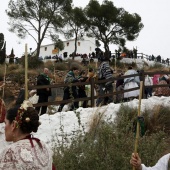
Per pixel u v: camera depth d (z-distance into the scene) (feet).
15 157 9.27
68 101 33.37
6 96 44.47
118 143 18.95
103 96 35.86
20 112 9.93
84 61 113.19
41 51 224.94
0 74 78.69
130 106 32.42
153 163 18.42
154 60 139.33
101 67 38.32
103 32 151.53
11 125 10.10
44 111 33.58
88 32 155.02
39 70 86.84
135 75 38.86
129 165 18.01
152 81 45.47
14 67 92.32
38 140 10.02
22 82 74.28
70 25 151.94
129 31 152.35
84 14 151.43
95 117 27.09
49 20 138.62
